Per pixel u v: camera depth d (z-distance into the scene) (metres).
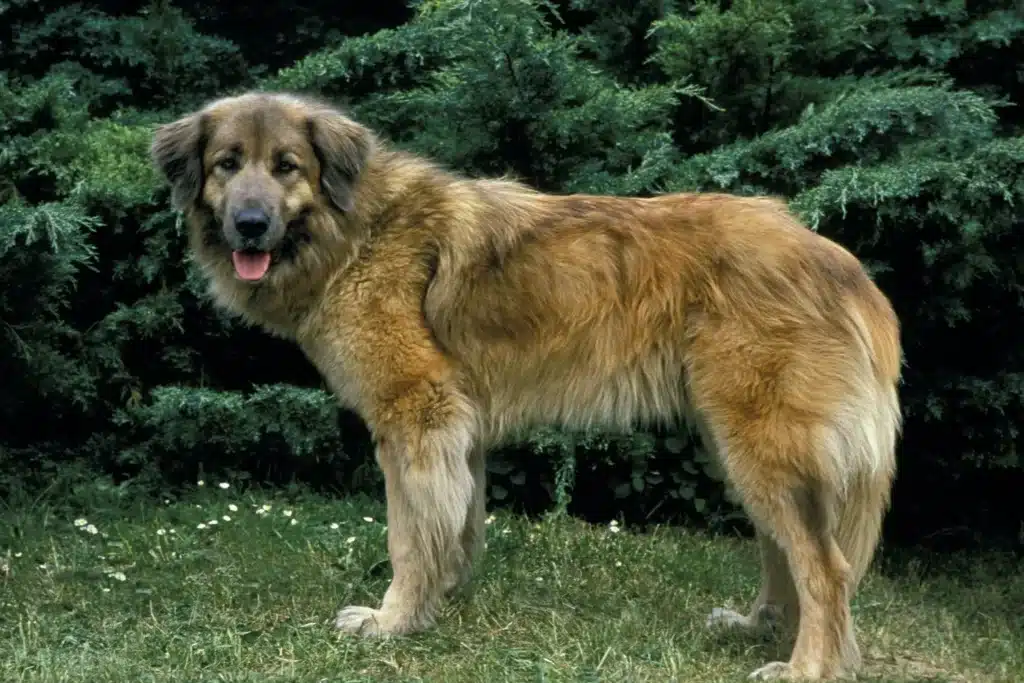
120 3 8.62
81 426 7.31
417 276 4.93
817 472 4.51
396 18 8.84
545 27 7.14
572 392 4.93
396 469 4.95
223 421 6.85
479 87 6.62
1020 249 6.09
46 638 4.74
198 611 5.05
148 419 6.94
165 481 7.04
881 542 6.90
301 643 4.67
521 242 4.91
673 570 5.93
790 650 4.86
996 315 6.35
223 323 7.21
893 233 6.20
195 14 8.80
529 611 5.22
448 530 4.92
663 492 7.05
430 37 7.58
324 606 5.18
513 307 4.88
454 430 4.89
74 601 5.17
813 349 4.54
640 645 4.85
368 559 5.73
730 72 7.50
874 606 5.71
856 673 4.59
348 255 4.96
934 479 6.79
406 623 4.93
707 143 7.73
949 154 6.56
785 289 4.58
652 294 4.75
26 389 6.77
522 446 6.80
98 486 6.75
